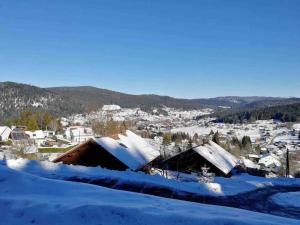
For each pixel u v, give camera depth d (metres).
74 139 96.25
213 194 24.72
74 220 9.84
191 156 42.66
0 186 13.81
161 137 109.62
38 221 9.98
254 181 36.72
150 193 21.89
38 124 121.12
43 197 12.28
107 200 12.05
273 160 83.44
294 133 178.50
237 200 24.34
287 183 37.66
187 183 26.38
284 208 23.62
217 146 52.97
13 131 84.56
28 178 14.68
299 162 95.12
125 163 32.78
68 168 25.50
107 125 90.12
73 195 12.80
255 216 12.26
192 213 10.65
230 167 43.94
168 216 9.95
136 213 10.08
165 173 38.53
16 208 10.80
